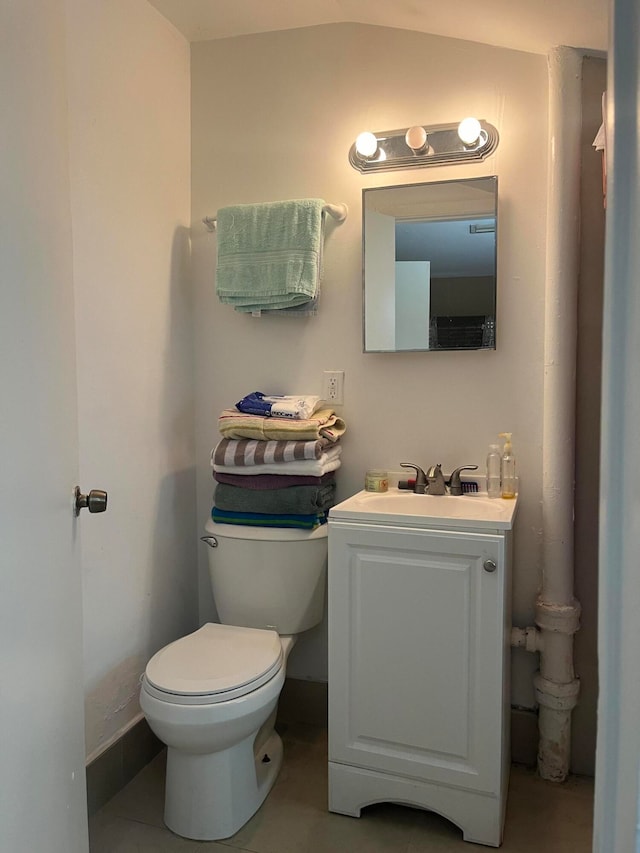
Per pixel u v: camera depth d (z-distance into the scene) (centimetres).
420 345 196
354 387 205
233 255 200
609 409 48
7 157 76
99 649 172
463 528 155
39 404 88
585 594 187
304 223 194
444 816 162
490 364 192
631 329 46
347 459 207
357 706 167
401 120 198
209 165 217
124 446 182
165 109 202
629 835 45
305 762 194
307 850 158
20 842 80
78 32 160
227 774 162
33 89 86
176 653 169
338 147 204
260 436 188
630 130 47
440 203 193
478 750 157
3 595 74
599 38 162
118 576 180
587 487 185
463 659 157
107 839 160
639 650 44
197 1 191
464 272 192
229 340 218
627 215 47
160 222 200
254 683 156
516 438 191
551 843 160
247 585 193
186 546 218
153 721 152
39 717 88
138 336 189
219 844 159
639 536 44
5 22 75
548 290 180
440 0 162
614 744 48
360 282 203
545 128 184
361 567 164
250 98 212
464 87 191
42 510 89
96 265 169
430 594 158
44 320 91
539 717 188
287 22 203
